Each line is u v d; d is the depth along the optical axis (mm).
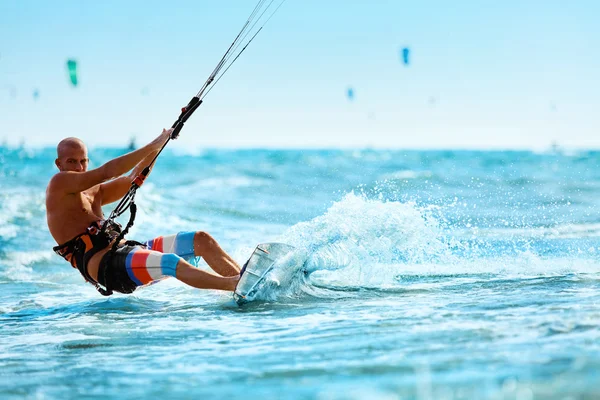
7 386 9867
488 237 27594
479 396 7941
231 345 11977
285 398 8484
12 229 31797
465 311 13711
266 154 109938
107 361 11273
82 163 17891
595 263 21016
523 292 15969
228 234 31688
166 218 36688
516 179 62312
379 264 19000
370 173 69625
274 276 16781
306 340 11945
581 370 8672
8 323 15328
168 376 10039
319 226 19109
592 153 109250
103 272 16828
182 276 16547
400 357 10156
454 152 120750
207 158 95812
